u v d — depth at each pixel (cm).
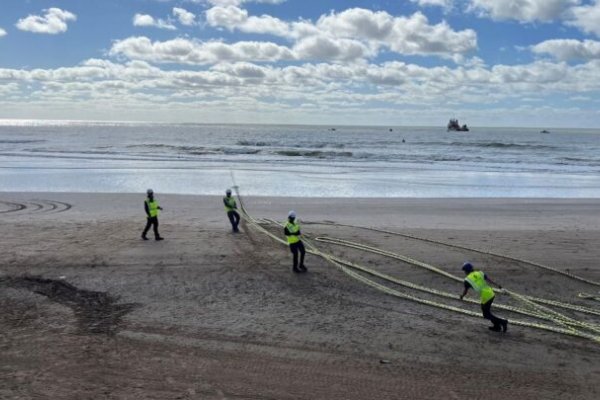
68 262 1439
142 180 3469
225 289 1267
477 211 2423
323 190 3145
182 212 2273
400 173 4119
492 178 3872
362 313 1148
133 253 1537
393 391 810
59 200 2580
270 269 1428
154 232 1731
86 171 3931
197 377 838
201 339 986
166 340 977
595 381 864
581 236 1884
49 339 970
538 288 1345
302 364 895
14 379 817
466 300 1245
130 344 956
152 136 11412
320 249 1642
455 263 1522
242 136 12250
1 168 4038
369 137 13125
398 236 1845
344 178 3734
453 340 1016
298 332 1031
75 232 1811
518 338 1036
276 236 1797
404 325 1087
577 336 1051
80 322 1055
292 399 779
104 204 2470
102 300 1182
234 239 1738
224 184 3331
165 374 845
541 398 803
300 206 2494
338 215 2270
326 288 1299
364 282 1342
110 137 10450
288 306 1173
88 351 923
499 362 926
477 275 1078
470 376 869
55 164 4412
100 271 1372
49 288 1251
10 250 1552
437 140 11594
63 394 775
